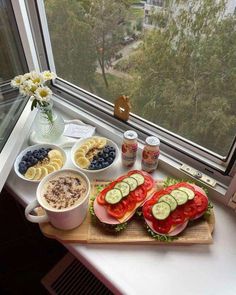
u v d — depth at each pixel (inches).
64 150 35.1
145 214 26.5
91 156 33.4
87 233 26.0
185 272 24.0
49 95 31.0
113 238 25.6
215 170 29.7
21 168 31.5
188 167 31.4
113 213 26.3
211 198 30.0
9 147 30.3
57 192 25.9
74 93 40.3
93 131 37.5
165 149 33.5
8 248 46.9
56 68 40.7
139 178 29.3
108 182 30.5
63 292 36.0
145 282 23.3
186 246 25.7
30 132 36.6
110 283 23.4
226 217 28.4
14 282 43.3
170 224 25.7
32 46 33.8
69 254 39.3
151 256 25.0
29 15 34.0
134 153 31.8
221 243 26.1
